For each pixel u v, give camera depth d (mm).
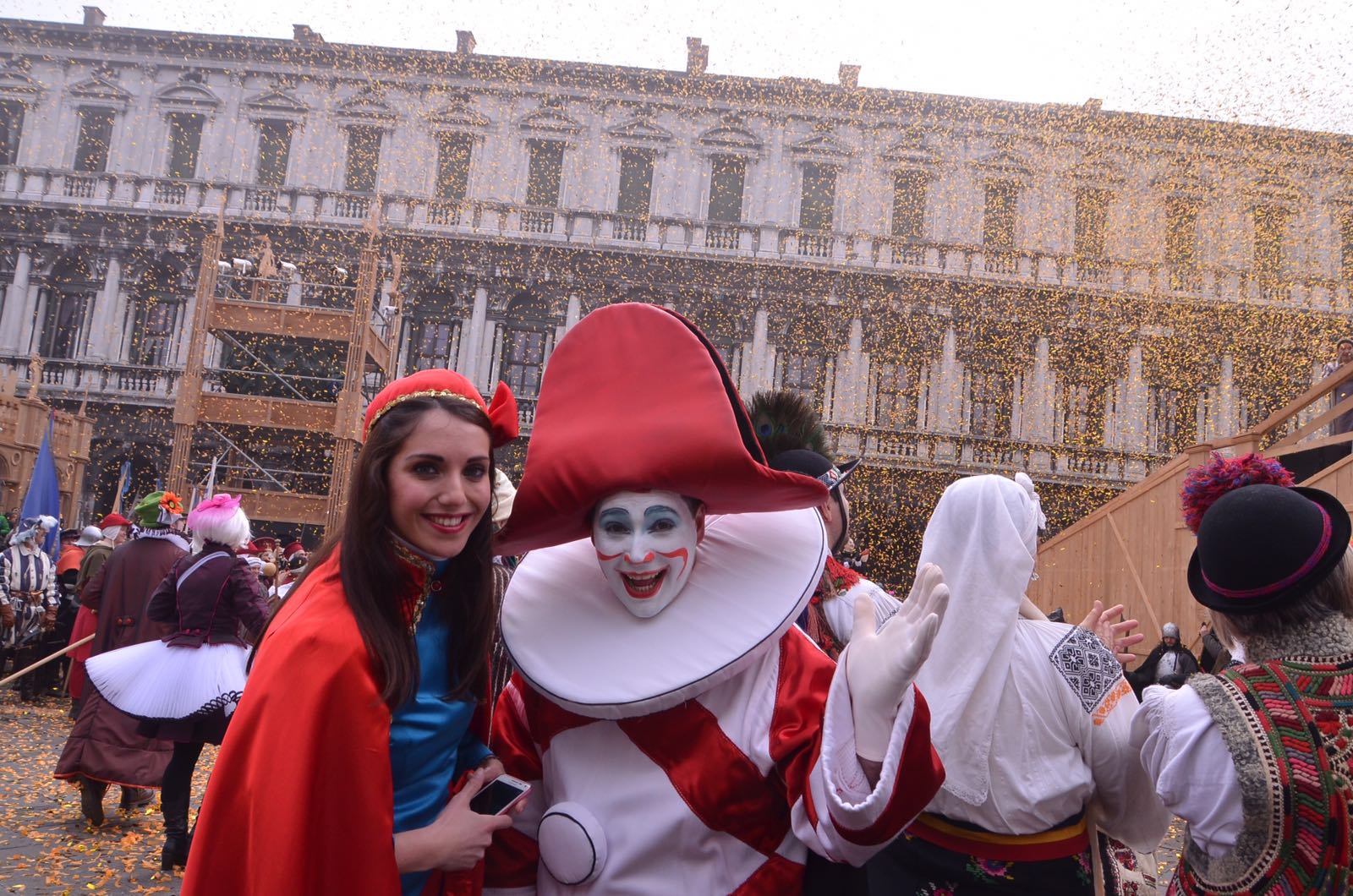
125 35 23016
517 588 1771
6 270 22859
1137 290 22391
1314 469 8688
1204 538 1726
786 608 1557
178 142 23438
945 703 1950
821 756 1351
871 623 1468
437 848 1419
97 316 22609
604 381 1606
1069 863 1976
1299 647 1625
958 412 22359
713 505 1624
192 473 21016
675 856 1496
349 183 23266
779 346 22766
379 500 1487
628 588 1564
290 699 1298
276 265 22688
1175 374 22406
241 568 4527
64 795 5809
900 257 22891
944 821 1993
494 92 23250
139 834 4949
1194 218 23109
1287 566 1612
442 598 1614
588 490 1529
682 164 23266
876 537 21875
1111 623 2250
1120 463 21750
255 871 1226
